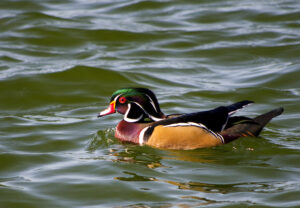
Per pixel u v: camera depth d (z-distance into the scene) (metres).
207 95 17.08
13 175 11.18
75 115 15.59
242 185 10.34
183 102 16.33
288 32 22.97
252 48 21.44
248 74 18.95
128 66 19.77
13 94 17.14
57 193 10.17
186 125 12.84
